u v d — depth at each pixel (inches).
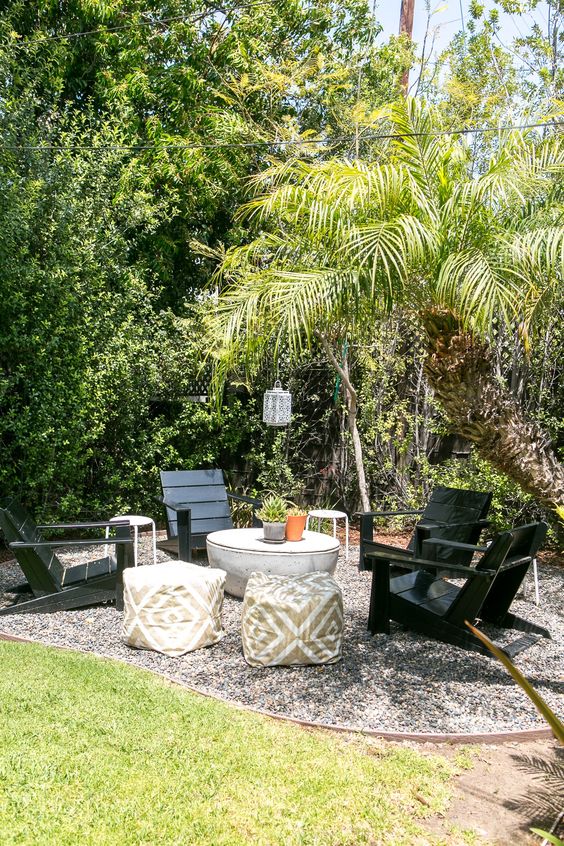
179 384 349.4
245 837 91.1
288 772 109.0
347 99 391.5
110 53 398.0
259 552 203.6
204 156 364.5
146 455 336.8
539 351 305.1
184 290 410.3
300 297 146.9
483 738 127.5
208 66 397.7
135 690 138.9
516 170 149.6
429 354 153.3
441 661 166.2
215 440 365.7
